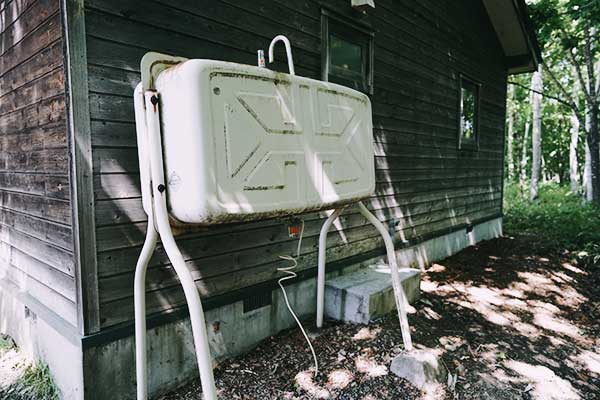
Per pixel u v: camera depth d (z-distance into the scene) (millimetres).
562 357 2785
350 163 2057
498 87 7145
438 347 2713
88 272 1865
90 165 1853
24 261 2537
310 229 3184
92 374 1894
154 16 2078
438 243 5246
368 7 3422
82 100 1813
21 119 2381
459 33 5539
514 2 5957
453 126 5516
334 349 2617
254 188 1535
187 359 2291
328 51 3248
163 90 1459
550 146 21656
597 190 8617
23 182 2436
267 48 2734
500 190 7449
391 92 4121
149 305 2123
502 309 3604
